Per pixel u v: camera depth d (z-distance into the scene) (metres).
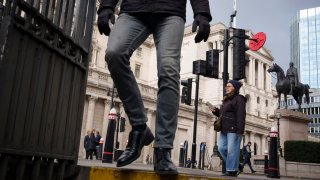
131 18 2.72
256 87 63.31
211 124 44.66
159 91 2.68
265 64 67.44
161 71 2.64
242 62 9.30
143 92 37.91
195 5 2.76
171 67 2.62
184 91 14.90
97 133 22.09
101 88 34.03
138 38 2.73
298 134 19.58
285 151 17.89
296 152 17.45
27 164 2.41
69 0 2.88
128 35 2.65
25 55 2.26
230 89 6.14
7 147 2.09
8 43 2.02
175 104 2.66
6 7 2.09
